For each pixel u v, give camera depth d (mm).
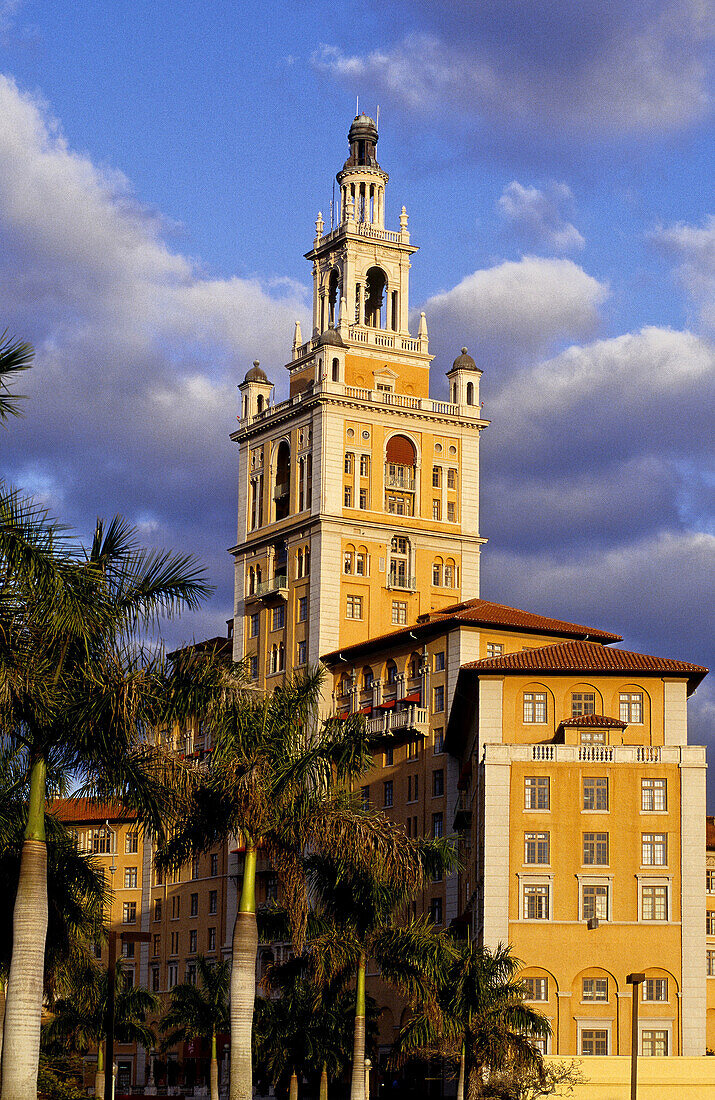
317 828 52969
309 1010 86250
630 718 99000
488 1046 71250
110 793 42438
